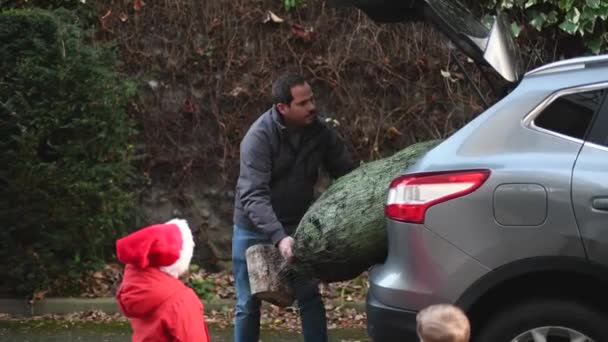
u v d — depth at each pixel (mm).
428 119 10516
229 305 9961
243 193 6594
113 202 9961
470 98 10438
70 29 9781
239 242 6777
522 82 5652
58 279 9977
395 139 10539
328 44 10547
